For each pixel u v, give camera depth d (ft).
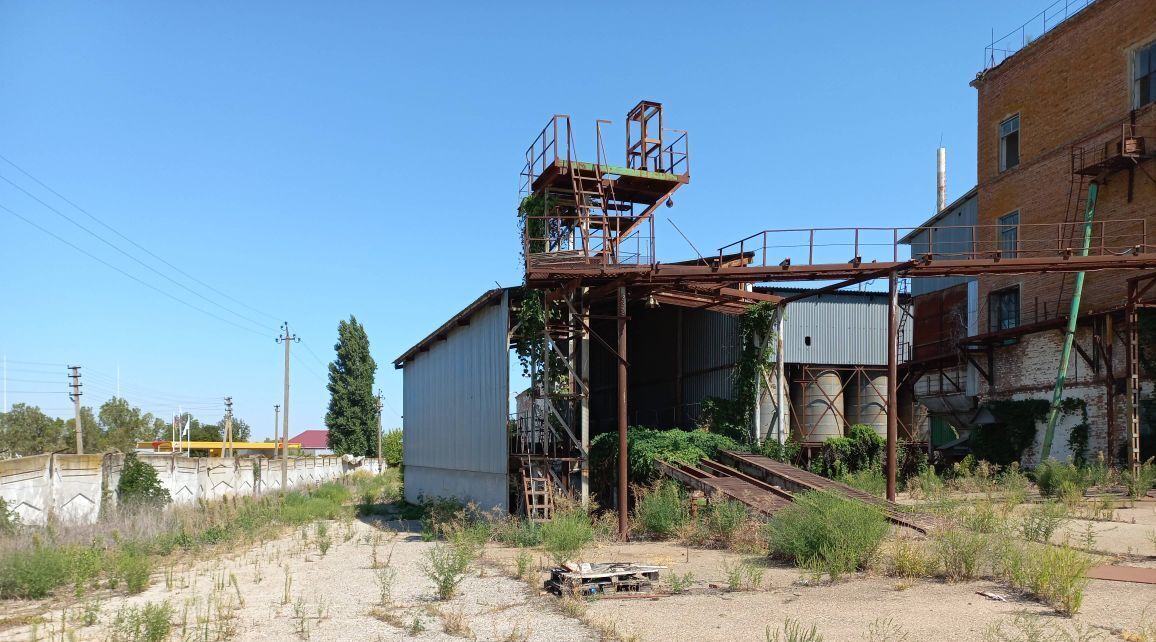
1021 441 98.58
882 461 91.61
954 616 28.14
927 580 35.17
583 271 59.47
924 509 54.34
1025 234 107.14
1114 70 94.22
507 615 32.09
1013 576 33.04
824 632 26.73
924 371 115.14
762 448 75.46
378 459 235.61
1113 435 85.35
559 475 67.00
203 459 111.65
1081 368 91.71
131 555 49.16
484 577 42.01
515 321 72.28
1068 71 101.65
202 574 47.91
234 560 54.08
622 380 58.65
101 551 53.16
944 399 116.67
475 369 83.25
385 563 50.03
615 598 34.47
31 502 68.90
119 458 87.30
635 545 52.49
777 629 27.22
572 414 69.72
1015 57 111.14
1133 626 26.00
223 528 68.23
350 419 234.99
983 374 109.29
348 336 239.50
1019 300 106.73
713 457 70.64
